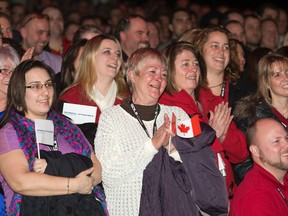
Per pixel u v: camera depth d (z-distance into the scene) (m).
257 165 6.89
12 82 6.54
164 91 7.70
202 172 6.68
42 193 6.27
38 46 10.41
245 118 8.02
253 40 12.84
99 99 7.87
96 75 7.89
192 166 6.67
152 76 6.84
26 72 6.52
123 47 10.62
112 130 6.70
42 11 11.96
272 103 8.23
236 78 8.67
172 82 7.73
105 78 7.90
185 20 13.25
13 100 6.54
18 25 12.68
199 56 7.94
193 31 8.52
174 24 13.29
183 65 7.71
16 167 6.29
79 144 6.66
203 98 8.00
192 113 7.57
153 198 6.54
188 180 6.65
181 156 6.67
